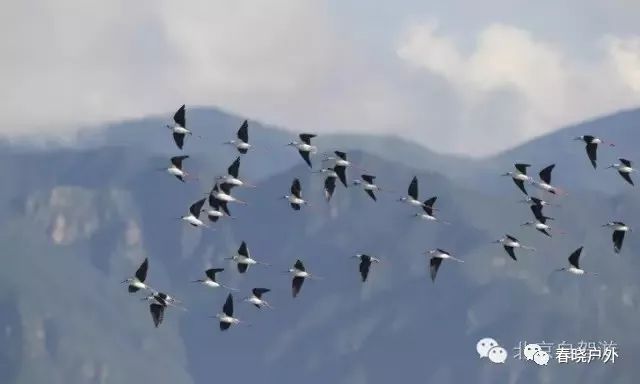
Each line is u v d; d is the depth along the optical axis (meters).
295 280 126.69
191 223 131.50
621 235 123.12
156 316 126.62
